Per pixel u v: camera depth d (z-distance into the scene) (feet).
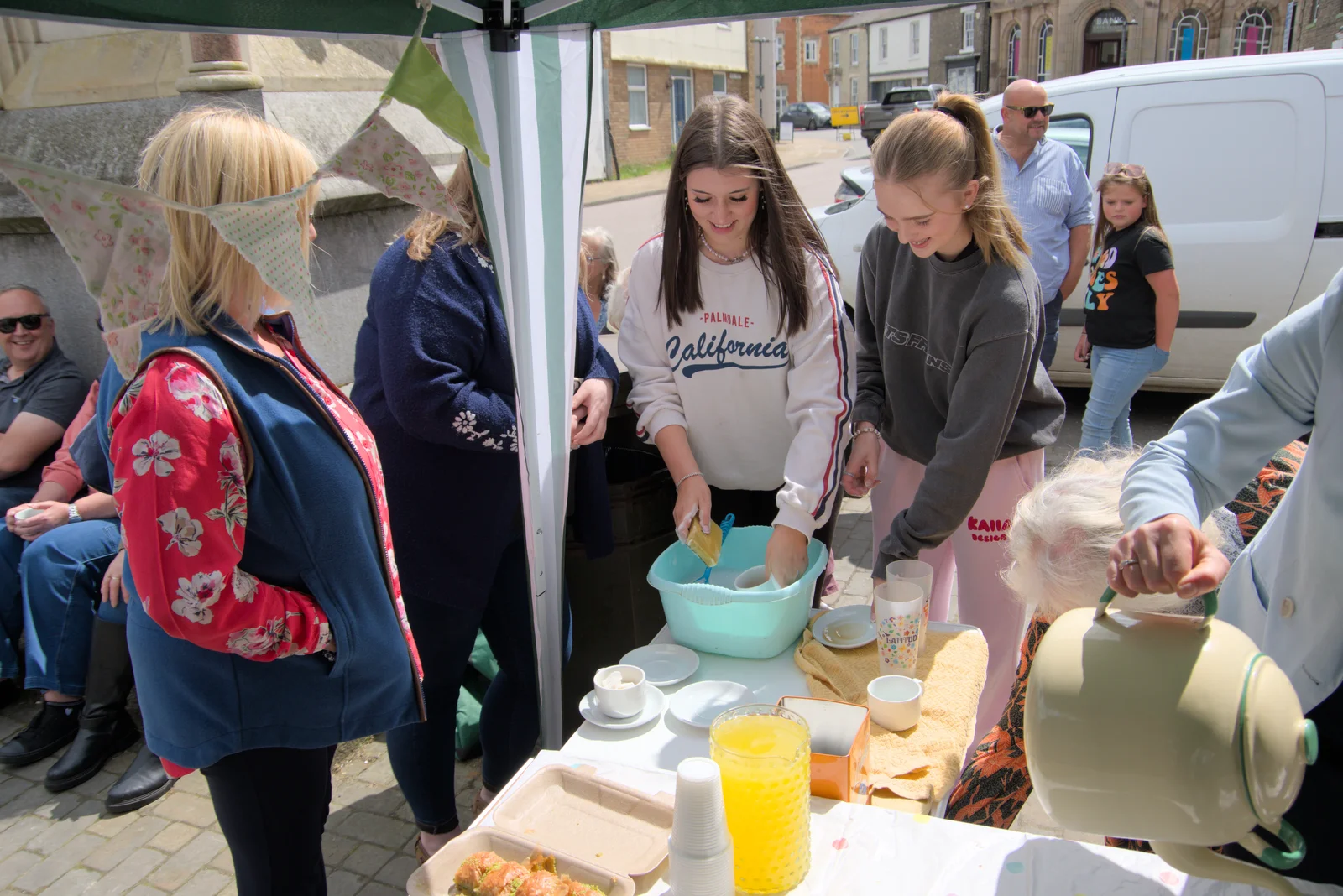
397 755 6.86
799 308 6.44
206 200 4.15
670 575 6.43
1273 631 3.85
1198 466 3.67
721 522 7.45
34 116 11.59
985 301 5.96
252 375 4.37
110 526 9.47
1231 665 2.82
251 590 4.24
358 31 5.31
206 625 4.09
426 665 6.65
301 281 4.00
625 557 7.95
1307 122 14.43
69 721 9.49
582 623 8.11
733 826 3.64
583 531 7.37
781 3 6.21
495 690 7.54
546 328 5.84
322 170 3.92
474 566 6.52
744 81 88.53
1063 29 105.91
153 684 4.48
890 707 4.88
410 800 7.00
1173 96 15.10
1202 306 15.53
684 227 6.47
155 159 4.28
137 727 9.52
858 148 85.51
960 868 3.78
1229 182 14.97
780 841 3.64
